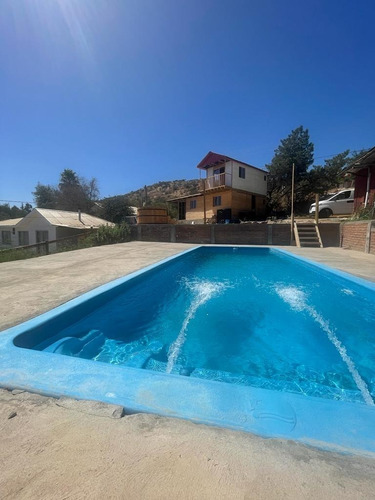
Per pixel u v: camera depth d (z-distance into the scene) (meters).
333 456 1.03
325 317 3.87
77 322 3.15
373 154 9.40
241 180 21.20
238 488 0.88
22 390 1.49
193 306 4.36
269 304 4.42
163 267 6.46
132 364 2.62
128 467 0.97
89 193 38.41
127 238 14.70
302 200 24.78
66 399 1.40
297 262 7.53
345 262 6.57
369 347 3.01
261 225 13.21
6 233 20.72
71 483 0.91
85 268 5.63
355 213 11.09
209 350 2.91
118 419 1.24
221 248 11.44
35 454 1.04
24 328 2.42
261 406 1.33
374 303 3.96
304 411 1.30
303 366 2.58
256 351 2.90
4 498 0.87
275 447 1.07
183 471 0.95
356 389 2.25
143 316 3.90
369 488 0.88
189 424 1.21
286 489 0.88
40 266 5.89
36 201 39.12
